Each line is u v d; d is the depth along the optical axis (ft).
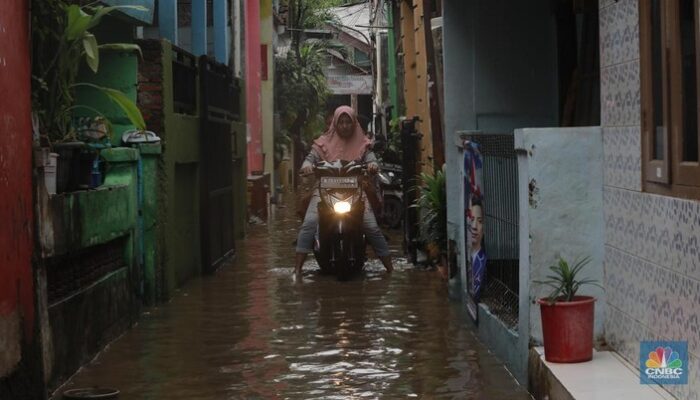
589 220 20.71
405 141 44.50
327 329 28.22
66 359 22.26
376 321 29.32
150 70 33.53
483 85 33.86
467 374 22.52
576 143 20.65
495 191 25.85
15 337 18.22
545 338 19.57
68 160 24.00
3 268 17.57
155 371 23.27
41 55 25.85
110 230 26.48
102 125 29.50
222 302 33.19
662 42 16.96
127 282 28.76
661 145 17.46
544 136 20.62
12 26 18.66
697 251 15.55
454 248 33.01
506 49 33.78
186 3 55.77
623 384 17.75
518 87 33.88
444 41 34.04
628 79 19.02
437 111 42.16
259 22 79.05
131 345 26.30
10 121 18.29
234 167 52.54
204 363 24.04
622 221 19.47
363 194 39.04
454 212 33.12
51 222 20.95
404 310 31.14
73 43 26.35
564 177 20.63
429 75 42.37
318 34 132.77
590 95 29.66
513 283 23.80
